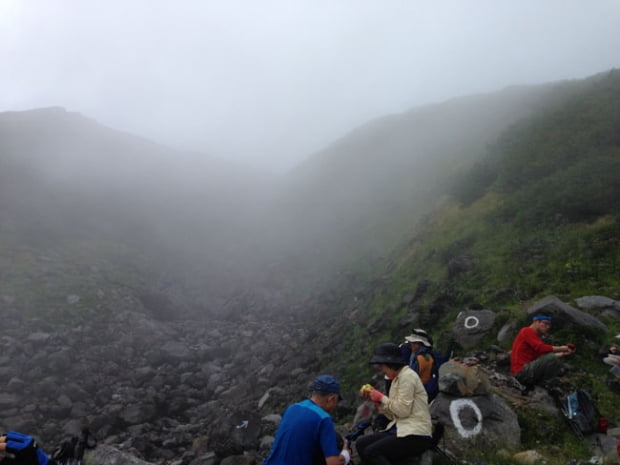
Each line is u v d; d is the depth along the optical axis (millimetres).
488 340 10781
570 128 20031
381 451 4715
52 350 20781
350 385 13336
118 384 19391
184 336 25922
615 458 5844
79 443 8102
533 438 6504
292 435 3941
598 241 12711
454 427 6270
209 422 15922
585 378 8266
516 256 14086
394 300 17406
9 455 3844
